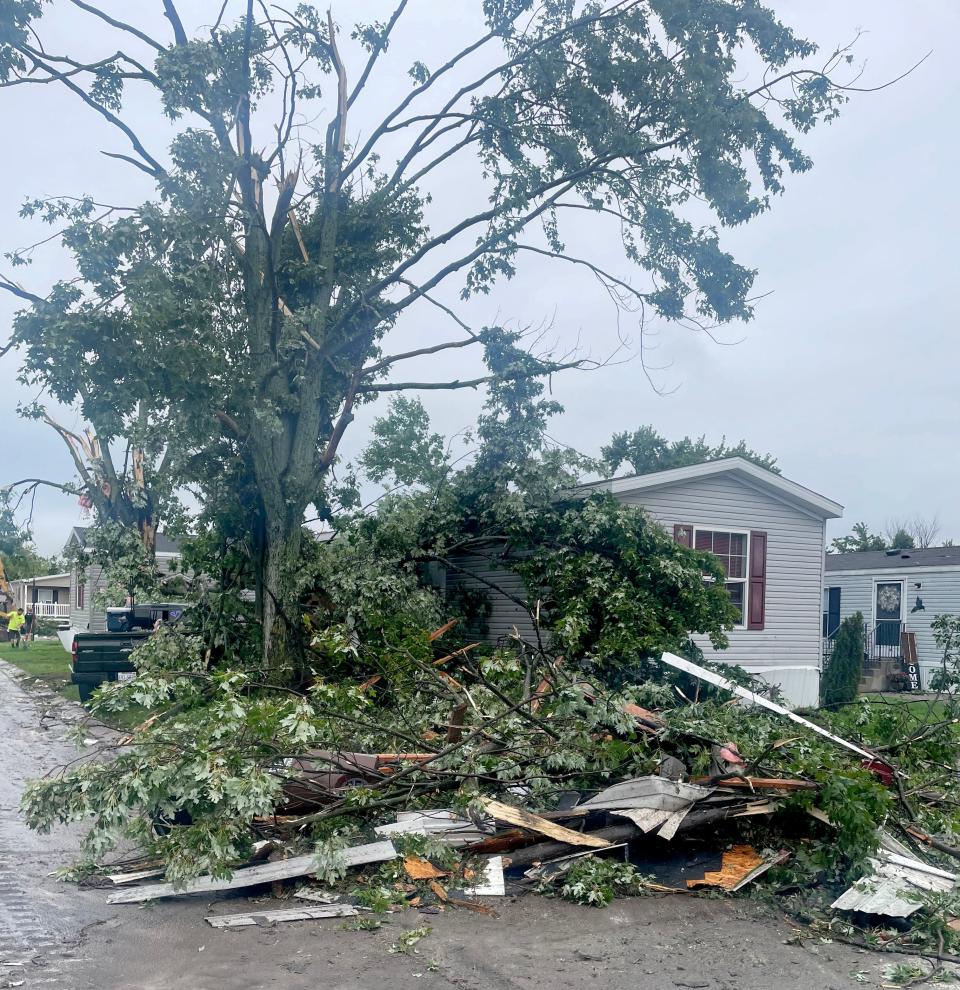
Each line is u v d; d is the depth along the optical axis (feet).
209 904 21.25
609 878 21.75
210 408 46.93
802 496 60.54
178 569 53.21
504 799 25.59
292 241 56.54
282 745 24.11
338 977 16.96
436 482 52.37
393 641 43.93
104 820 21.29
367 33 53.01
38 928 19.53
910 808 26.16
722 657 57.62
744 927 19.71
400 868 22.35
